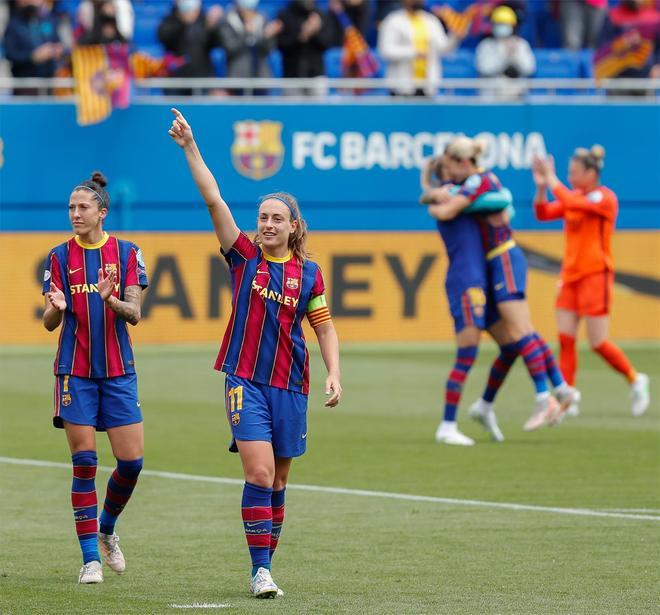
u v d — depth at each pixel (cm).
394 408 4531
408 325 6334
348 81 6312
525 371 5612
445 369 5528
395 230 6344
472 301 3759
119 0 6222
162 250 6147
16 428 4012
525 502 2917
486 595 2062
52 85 6162
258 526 2038
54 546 2470
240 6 6406
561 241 6391
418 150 6356
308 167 6284
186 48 6334
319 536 2558
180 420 4200
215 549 2445
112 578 2198
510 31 6738
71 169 6103
